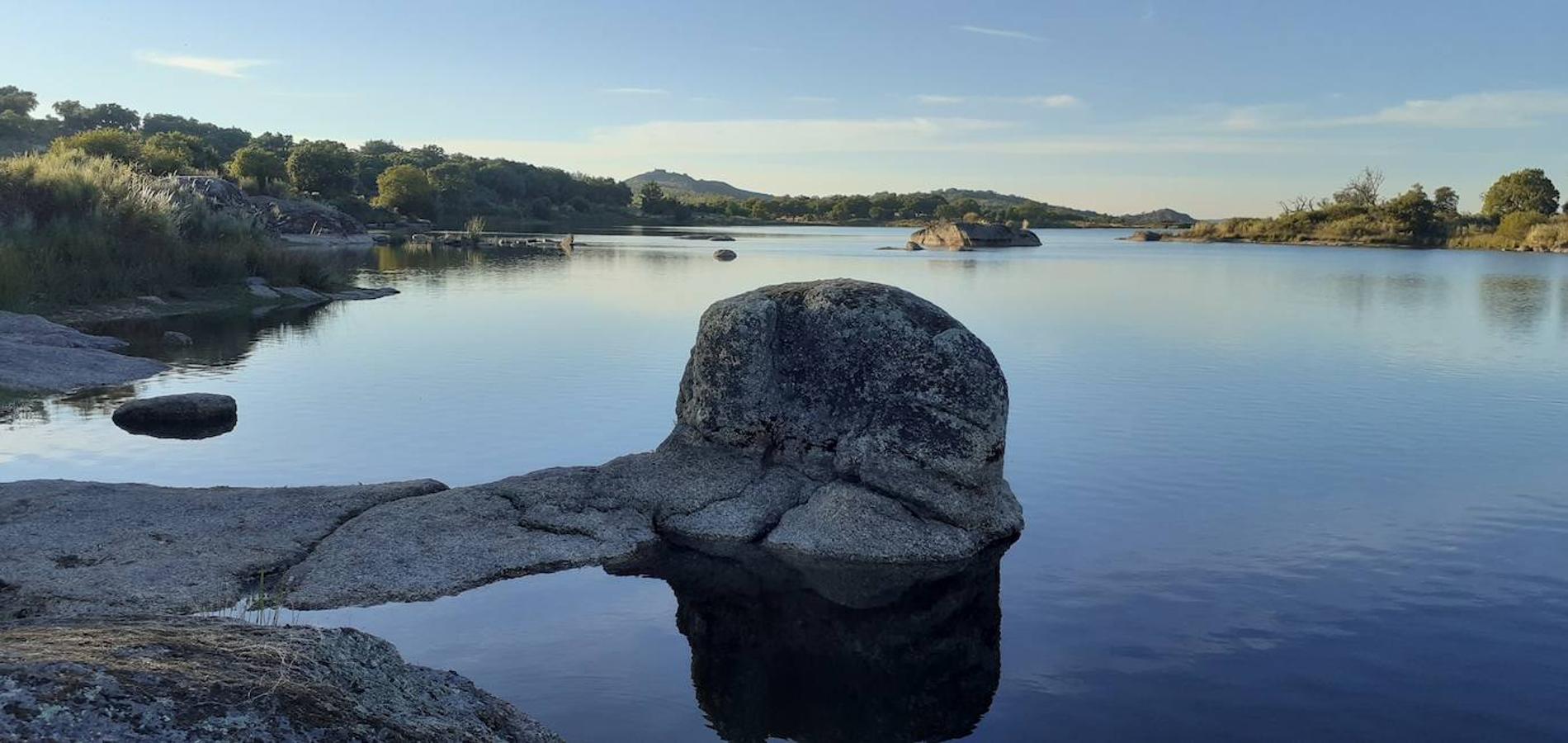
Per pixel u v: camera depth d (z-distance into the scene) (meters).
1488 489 13.37
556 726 7.41
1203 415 17.66
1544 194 133.50
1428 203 113.31
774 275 49.69
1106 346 26.22
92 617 5.99
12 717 4.11
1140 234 126.56
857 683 8.22
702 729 7.44
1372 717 7.48
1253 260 74.31
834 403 12.76
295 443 15.45
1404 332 29.53
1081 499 13.02
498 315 32.03
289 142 189.88
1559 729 7.30
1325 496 13.05
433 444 15.48
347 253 65.56
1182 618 9.34
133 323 27.84
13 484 11.83
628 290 40.91
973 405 11.97
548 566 10.61
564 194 178.25
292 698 5.00
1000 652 8.71
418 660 8.42
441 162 178.50
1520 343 27.05
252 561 10.10
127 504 11.22
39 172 33.84
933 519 11.70
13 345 20.88
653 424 16.84
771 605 9.88
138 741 4.25
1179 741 7.18
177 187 43.72
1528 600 9.66
